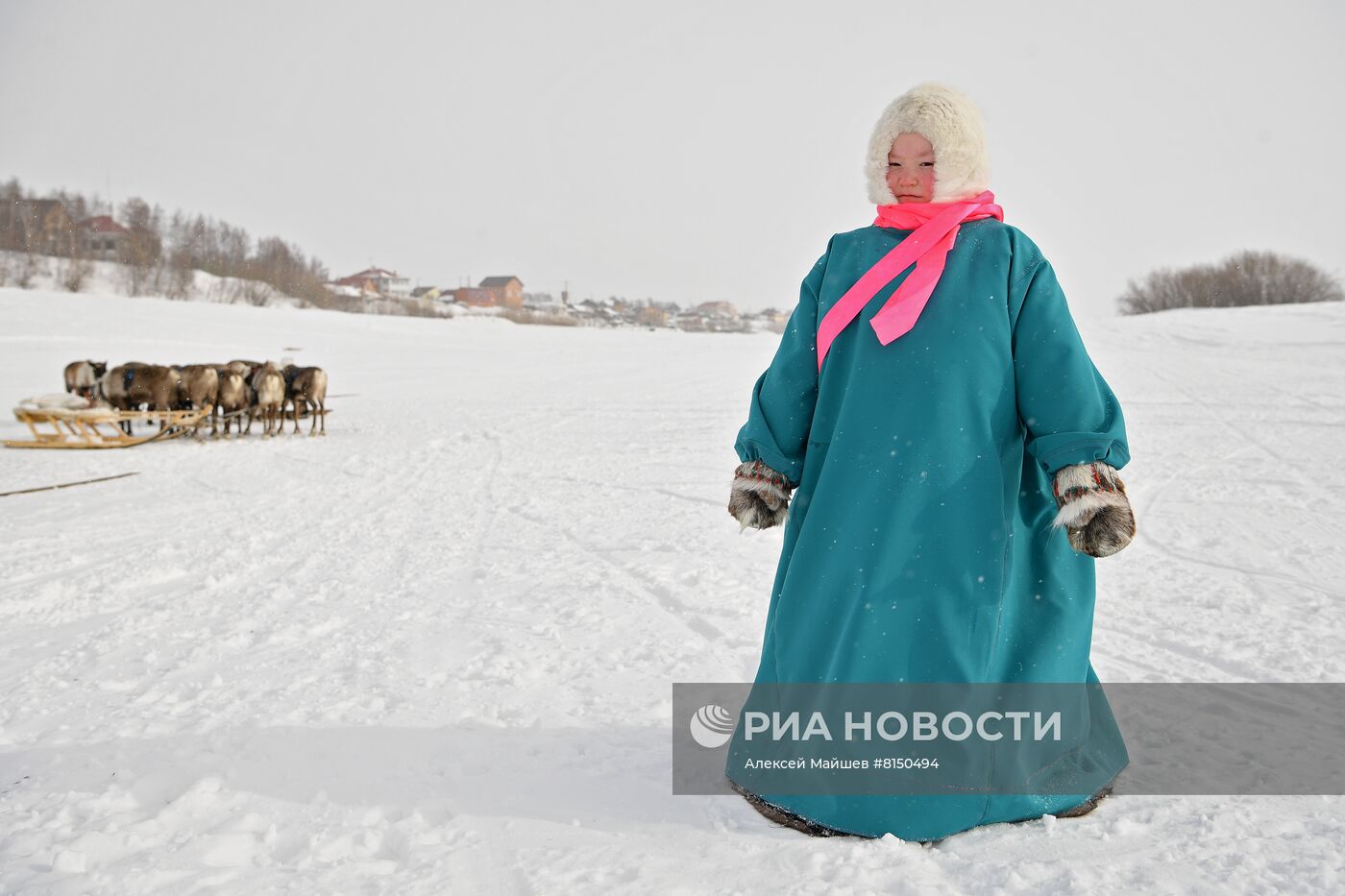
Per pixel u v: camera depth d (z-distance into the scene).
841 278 2.62
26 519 8.05
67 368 14.59
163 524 7.71
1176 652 4.00
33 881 2.15
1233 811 2.44
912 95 2.61
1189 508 7.43
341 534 7.20
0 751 3.08
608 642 4.25
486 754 2.95
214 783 2.68
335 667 3.95
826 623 2.44
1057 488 2.32
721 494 8.77
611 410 17.38
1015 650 2.46
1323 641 4.10
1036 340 2.44
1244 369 21.12
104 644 4.39
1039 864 2.14
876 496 2.40
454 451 12.41
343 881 2.15
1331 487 8.22
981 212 2.60
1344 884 2.02
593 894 2.05
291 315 42.06
